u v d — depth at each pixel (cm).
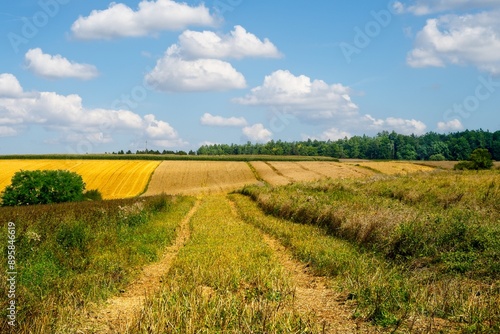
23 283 1020
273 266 1262
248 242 1778
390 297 898
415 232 1330
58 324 762
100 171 8506
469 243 1216
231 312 789
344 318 829
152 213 2925
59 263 1285
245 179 8225
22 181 5344
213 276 1128
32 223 1645
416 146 16188
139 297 1048
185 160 10706
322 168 9250
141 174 8375
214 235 2027
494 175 3044
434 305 848
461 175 3341
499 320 747
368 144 17650
